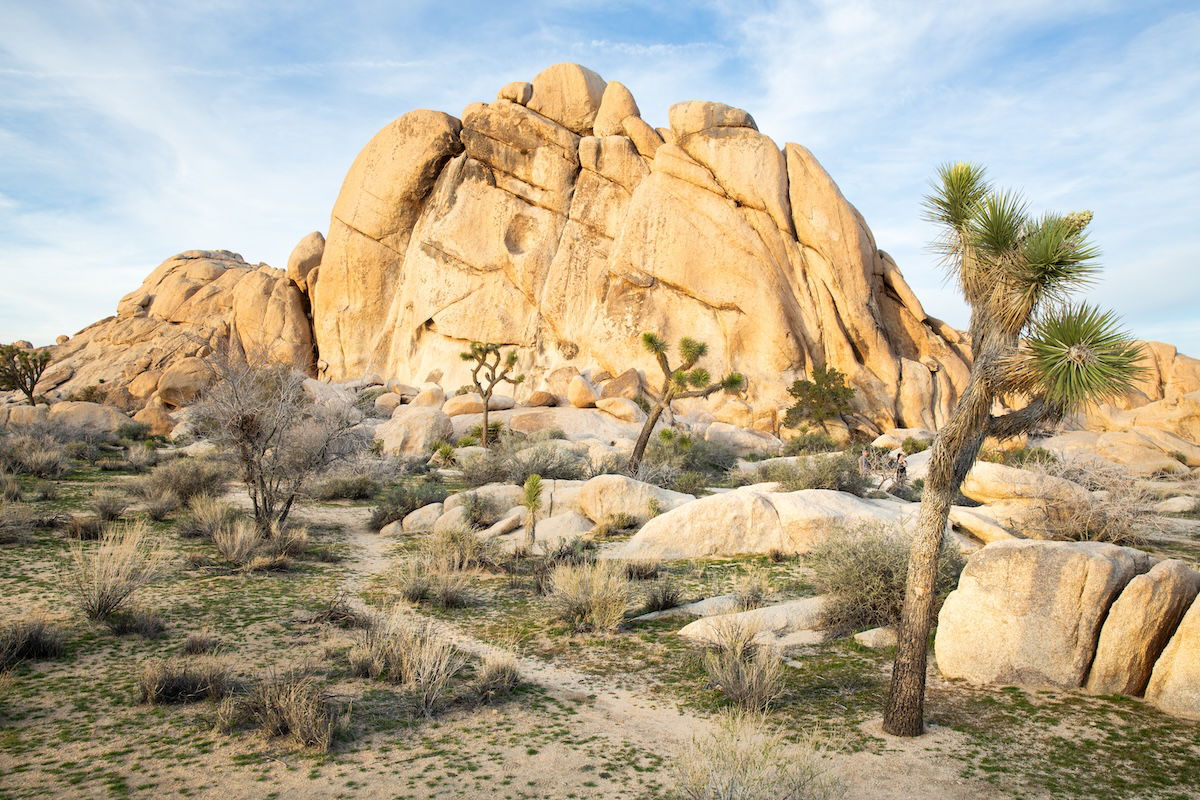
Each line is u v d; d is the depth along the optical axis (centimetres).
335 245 6925
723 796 489
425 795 545
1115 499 1625
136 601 1055
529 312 6234
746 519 1583
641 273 5675
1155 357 5141
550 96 6575
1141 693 780
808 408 4738
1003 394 664
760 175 5484
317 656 873
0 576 1121
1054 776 599
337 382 6581
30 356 5469
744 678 780
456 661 865
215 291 8038
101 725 652
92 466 2589
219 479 2066
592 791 559
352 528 1894
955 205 735
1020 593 834
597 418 4616
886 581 1041
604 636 1020
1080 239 633
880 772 604
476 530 1797
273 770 579
